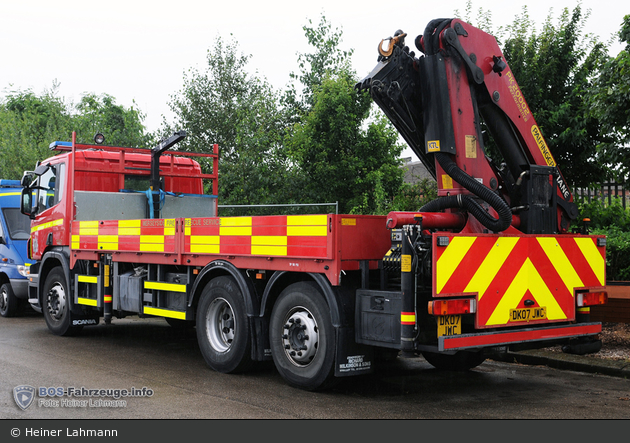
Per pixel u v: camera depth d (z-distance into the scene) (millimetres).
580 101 10891
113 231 8867
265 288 6594
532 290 5926
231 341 7098
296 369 6199
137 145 19938
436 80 5988
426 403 5762
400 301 5406
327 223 5734
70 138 22797
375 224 5996
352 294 5871
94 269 9539
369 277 6008
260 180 15070
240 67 20750
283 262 6246
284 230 6223
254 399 5852
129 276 8742
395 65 6266
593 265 6531
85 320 10031
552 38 11359
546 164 6660
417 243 5238
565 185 6762
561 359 7527
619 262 10445
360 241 5855
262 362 7371
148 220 8180
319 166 15281
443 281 5230
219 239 7039
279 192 15352
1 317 13289
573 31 11383
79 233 9609
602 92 8789
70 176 9891
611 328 8852
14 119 25984
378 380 6832
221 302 7215
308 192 15281
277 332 6422
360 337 5758
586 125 10750
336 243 5672
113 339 9828
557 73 11359
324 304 5906
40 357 8070
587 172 11297
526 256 5898
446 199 5980
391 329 5480
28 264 13078
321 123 15789
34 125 25438
